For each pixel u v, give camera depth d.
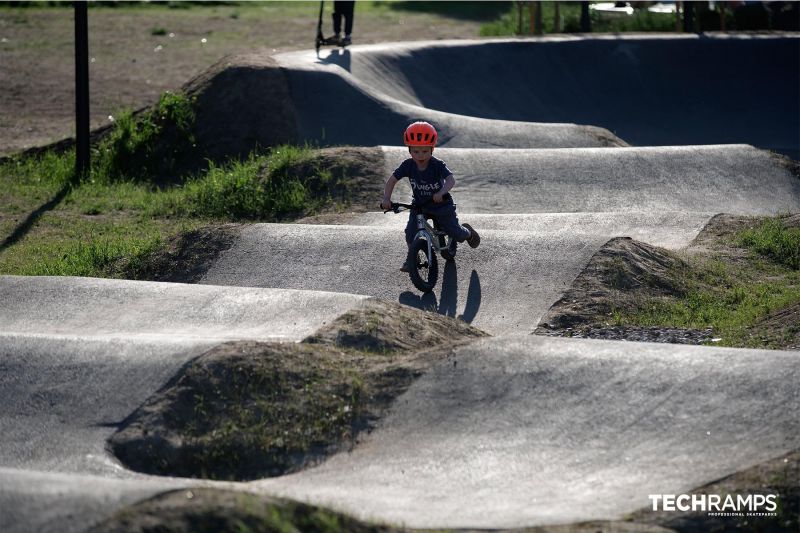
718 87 93.25
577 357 23.38
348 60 77.12
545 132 69.38
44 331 29.25
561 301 34.09
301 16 141.38
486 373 22.92
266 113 66.44
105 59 107.44
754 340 29.44
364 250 38.91
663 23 113.88
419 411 21.69
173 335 27.94
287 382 22.41
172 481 18.05
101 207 53.59
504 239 39.09
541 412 21.39
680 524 17.08
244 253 39.56
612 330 31.55
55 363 23.98
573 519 17.03
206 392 22.06
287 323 28.80
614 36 96.50
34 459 20.41
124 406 22.08
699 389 21.64
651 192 54.50
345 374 23.00
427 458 19.95
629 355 23.36
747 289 35.91
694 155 58.84
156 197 56.00
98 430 21.41
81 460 20.22
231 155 64.19
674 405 21.19
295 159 55.12
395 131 67.94
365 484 19.02
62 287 33.38
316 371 22.98
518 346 24.17
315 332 26.41
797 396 20.88
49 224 49.75
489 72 87.62
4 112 83.75
